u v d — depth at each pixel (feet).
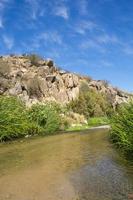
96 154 43.60
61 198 26.04
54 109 103.30
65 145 55.98
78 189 28.07
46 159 42.39
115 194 26.25
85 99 155.74
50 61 156.25
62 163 39.14
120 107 55.01
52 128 90.84
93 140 61.00
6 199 26.25
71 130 95.81
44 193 27.50
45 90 136.98
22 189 28.94
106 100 179.22
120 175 31.55
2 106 75.87
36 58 153.17
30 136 78.64
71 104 147.33
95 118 135.85
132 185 28.19
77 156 43.16
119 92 194.18
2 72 125.49
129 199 24.95
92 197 25.89
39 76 139.33
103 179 30.58
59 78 149.89
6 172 35.83
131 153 41.98
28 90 129.18
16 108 82.69
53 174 33.76
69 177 32.12
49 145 57.21
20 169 37.01
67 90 152.15
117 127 51.42
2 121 70.59
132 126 41.93
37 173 34.63
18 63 141.18
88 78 187.42
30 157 44.78
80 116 129.59
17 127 76.07
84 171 34.12
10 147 57.57
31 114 89.81
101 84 187.93
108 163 37.11
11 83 124.16
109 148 48.06
